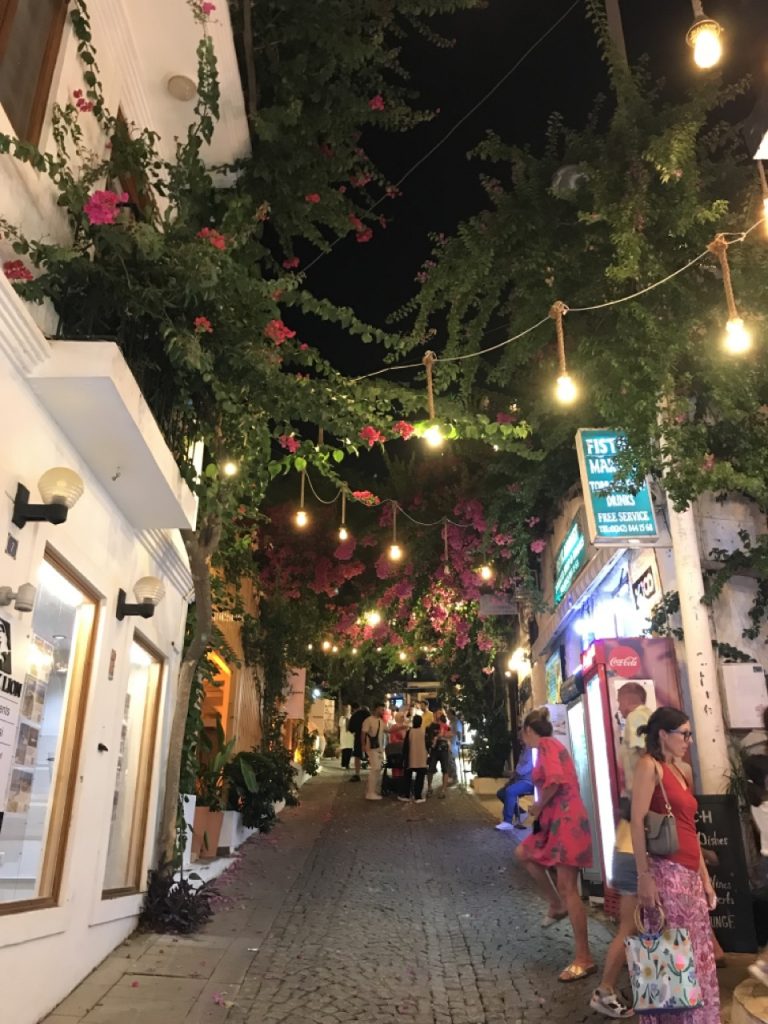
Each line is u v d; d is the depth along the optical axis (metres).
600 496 6.75
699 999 3.88
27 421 4.27
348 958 5.95
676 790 4.24
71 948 4.96
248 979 5.41
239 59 7.45
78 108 5.22
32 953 4.34
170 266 5.14
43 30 5.04
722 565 7.16
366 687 28.89
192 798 8.19
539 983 5.37
